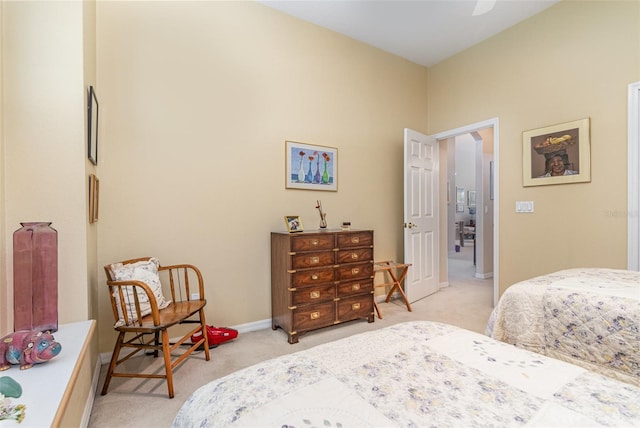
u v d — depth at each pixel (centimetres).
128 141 219
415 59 377
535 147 291
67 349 126
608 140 246
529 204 296
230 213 258
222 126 254
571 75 267
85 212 161
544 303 151
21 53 152
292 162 289
